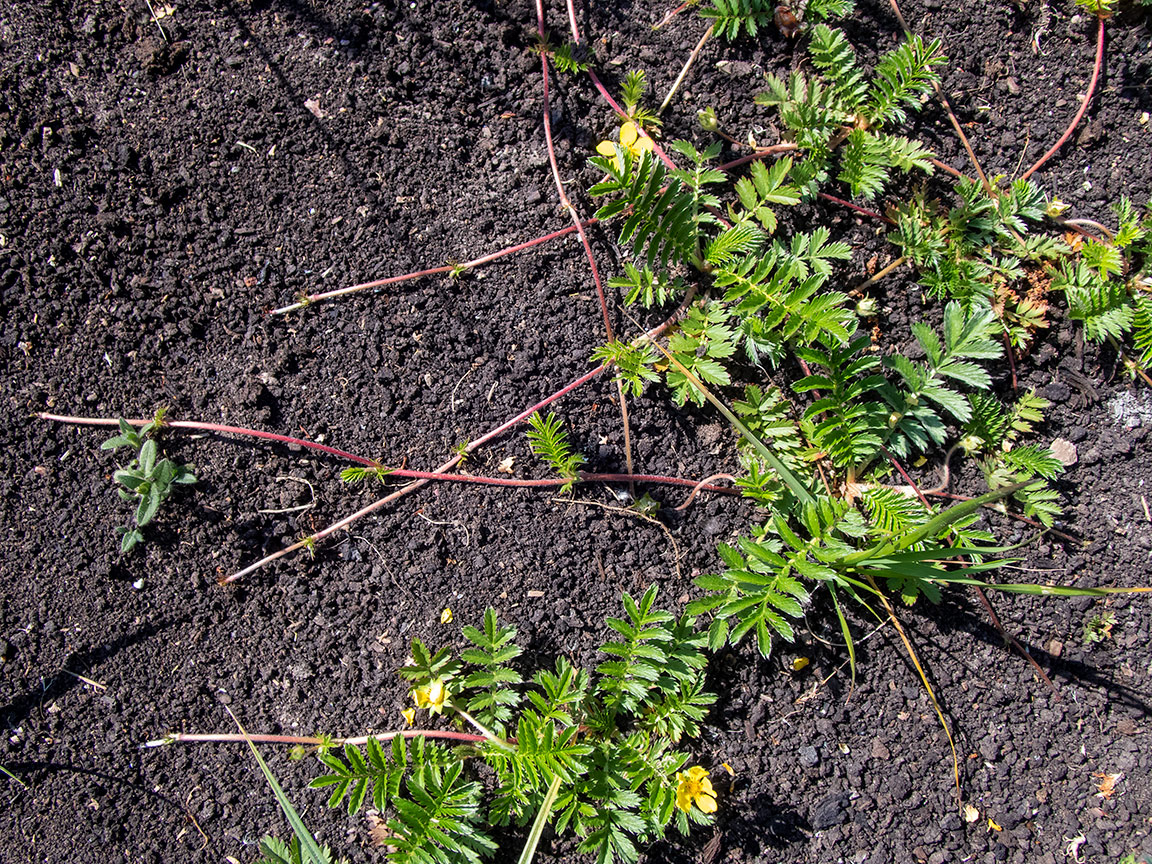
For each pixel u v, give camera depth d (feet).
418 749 1.96
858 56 2.19
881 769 2.07
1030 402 2.11
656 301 2.12
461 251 2.14
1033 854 2.06
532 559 2.10
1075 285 2.11
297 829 1.91
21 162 2.13
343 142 2.15
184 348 2.13
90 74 2.15
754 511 2.12
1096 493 2.14
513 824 2.04
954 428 2.14
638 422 2.13
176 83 2.15
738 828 2.05
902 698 2.08
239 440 2.11
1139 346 2.10
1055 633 2.11
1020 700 2.09
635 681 1.99
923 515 2.02
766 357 2.14
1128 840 2.05
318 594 2.10
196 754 2.07
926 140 2.18
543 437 2.02
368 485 2.11
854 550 2.02
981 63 2.19
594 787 1.96
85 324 2.12
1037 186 2.18
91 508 2.10
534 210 2.15
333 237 2.14
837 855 2.05
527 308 2.14
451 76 2.16
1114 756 2.08
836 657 2.09
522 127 2.16
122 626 2.09
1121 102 2.19
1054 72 2.19
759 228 2.10
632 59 2.18
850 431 2.04
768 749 2.07
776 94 2.12
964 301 2.09
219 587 2.10
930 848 2.06
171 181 2.14
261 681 2.09
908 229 2.10
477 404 2.12
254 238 2.13
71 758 2.07
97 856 2.05
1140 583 2.11
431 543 2.10
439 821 1.91
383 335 2.13
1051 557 2.12
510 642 2.08
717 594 2.07
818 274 2.02
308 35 2.16
